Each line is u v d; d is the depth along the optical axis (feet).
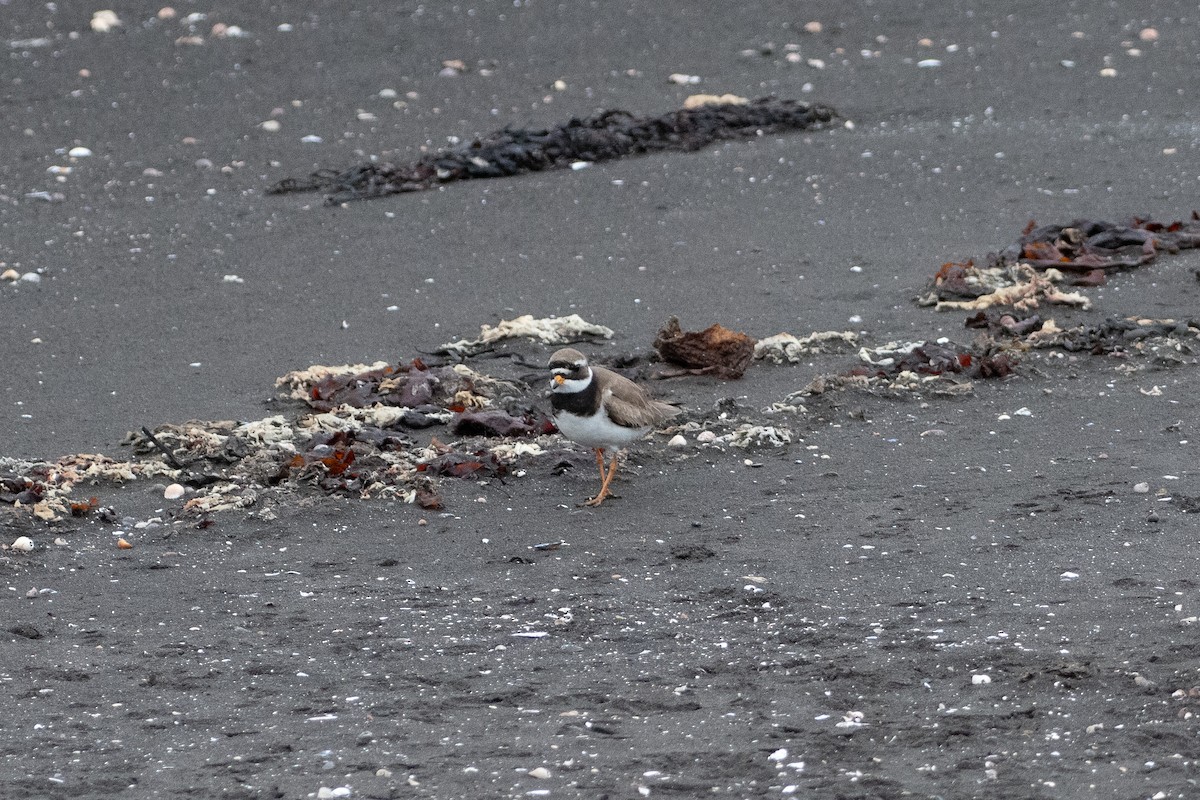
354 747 25.36
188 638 30.63
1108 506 36.76
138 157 77.92
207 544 36.40
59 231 66.39
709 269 60.08
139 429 44.62
